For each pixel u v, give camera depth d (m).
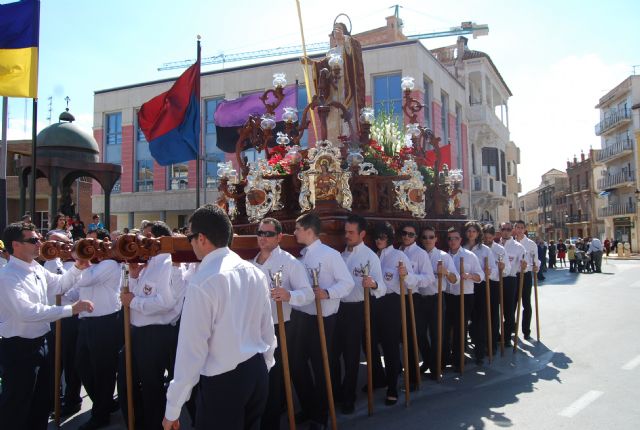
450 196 8.77
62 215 8.95
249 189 6.95
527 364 7.09
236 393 2.87
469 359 7.42
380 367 6.16
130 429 4.25
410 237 6.39
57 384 5.17
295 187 6.65
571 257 25.03
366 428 4.88
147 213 29.30
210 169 27.34
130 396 4.21
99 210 29.28
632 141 43.97
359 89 7.91
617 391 5.73
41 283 4.61
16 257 4.43
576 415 5.03
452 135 27.34
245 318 2.99
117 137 29.34
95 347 5.06
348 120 7.12
